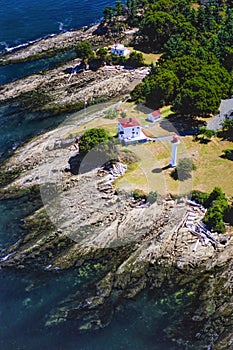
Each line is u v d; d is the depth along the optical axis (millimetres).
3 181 103438
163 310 75250
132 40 164375
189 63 125812
